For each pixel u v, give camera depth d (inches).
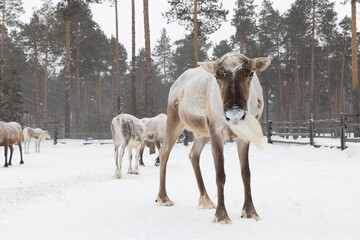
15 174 443.5
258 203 215.2
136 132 405.1
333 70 1913.1
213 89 171.2
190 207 213.2
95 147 947.3
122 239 143.3
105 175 409.7
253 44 1680.6
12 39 1902.1
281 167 393.7
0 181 379.2
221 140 172.7
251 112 175.3
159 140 551.5
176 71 2256.4
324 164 398.6
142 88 2268.7
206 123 181.5
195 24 884.6
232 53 158.2
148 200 241.3
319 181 281.4
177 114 223.8
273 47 1819.6
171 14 925.8
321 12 1483.8
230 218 179.5
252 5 1643.7
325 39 1728.6
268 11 1803.6
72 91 2513.5
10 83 1210.0
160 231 155.1
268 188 264.1
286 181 290.8
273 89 2010.3
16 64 1780.3
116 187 308.8
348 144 553.3
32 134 822.5
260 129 160.4
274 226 162.2
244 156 181.0
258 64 152.4
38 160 646.5
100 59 1918.1
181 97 213.0
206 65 159.6
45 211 213.9
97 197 259.6
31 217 196.9
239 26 1599.4
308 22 1523.1
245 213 179.5
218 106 166.7
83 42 1594.5
